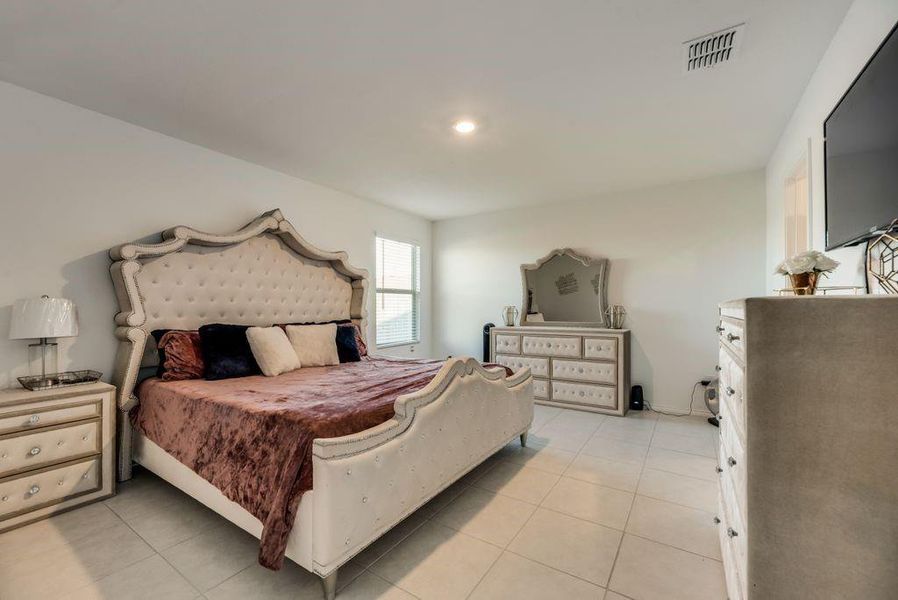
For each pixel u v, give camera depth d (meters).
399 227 5.30
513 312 5.09
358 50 1.98
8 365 2.32
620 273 4.47
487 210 5.30
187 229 2.88
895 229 1.25
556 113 2.62
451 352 5.74
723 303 1.58
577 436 3.46
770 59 2.04
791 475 0.98
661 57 2.02
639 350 4.36
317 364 3.40
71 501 2.22
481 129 2.87
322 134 2.96
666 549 1.88
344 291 4.36
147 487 2.51
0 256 2.29
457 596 1.59
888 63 1.22
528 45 1.93
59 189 2.50
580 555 1.85
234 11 1.71
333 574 1.55
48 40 1.91
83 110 2.58
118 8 1.69
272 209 3.69
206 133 2.95
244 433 1.85
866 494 0.92
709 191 4.00
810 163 2.23
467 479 2.64
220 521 2.12
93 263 2.64
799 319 0.97
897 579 0.90
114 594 1.59
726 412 1.55
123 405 2.56
